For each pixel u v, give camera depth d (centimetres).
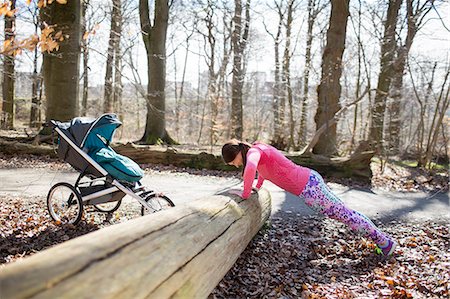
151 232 207
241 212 352
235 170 1041
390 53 1386
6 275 129
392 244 415
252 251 428
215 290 332
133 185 478
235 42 1834
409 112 1838
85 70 1986
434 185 934
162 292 183
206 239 255
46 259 144
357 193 818
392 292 335
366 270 395
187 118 2422
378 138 1405
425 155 1262
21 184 729
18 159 1030
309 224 546
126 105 2469
